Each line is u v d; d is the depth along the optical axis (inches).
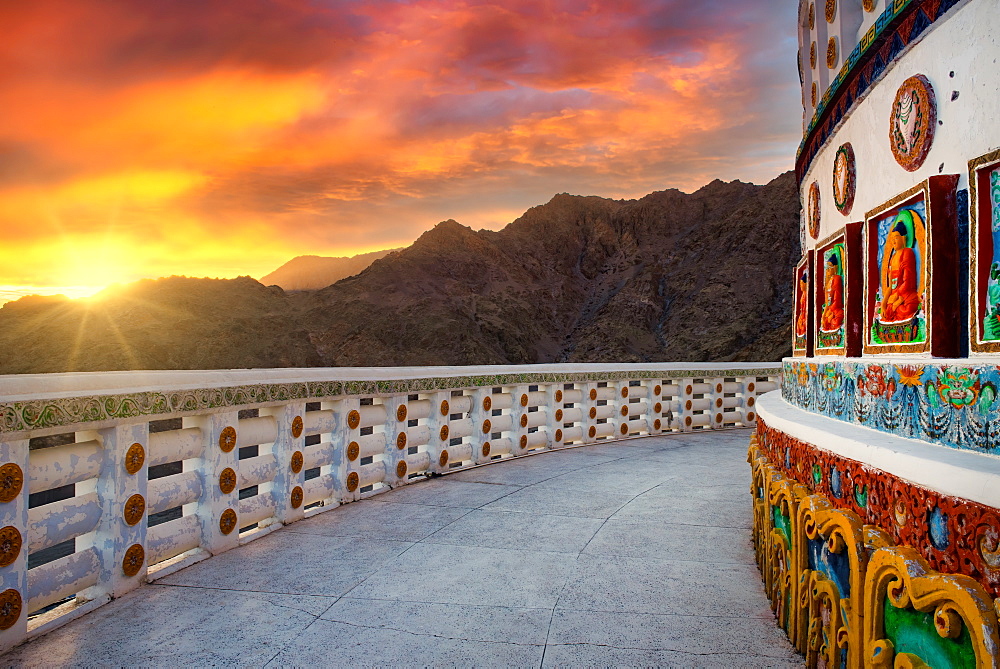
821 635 107.6
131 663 129.3
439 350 3110.2
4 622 133.6
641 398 469.1
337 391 258.2
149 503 177.2
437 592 167.2
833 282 151.1
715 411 492.4
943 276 92.7
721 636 139.3
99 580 161.9
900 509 78.6
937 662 67.1
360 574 180.9
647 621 148.0
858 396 111.9
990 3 87.7
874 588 79.2
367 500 270.2
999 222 83.2
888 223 115.6
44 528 145.9
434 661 129.6
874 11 134.2
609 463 353.1
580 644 136.5
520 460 364.8
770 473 150.6
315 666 127.9
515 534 219.5
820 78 167.8
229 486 203.6
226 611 155.1
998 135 85.9
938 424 83.2
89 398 152.4
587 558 194.1
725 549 201.8
